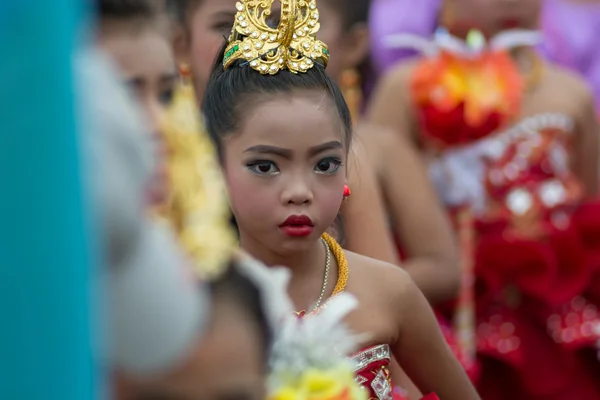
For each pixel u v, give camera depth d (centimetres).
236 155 496
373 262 548
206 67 655
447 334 883
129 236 243
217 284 264
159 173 267
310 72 507
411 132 904
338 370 359
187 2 650
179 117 285
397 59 988
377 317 530
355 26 781
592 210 988
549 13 1212
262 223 493
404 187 826
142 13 421
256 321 264
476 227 964
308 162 491
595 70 1246
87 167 234
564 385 988
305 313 515
